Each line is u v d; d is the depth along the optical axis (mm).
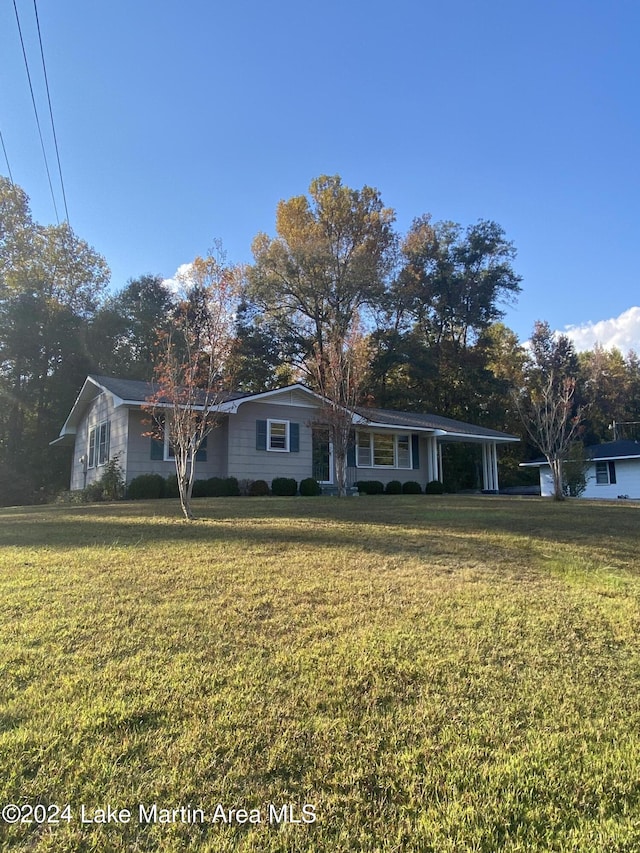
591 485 28266
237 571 5723
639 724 2998
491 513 10914
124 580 5328
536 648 3949
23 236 30328
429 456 22562
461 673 3502
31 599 4719
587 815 2293
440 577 5684
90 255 33125
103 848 2045
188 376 10430
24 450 28312
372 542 7371
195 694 3131
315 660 3598
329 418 15773
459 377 35531
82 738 2691
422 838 2131
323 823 2193
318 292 33000
